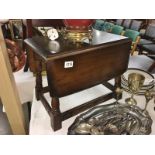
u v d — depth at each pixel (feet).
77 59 2.23
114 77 2.86
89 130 2.27
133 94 3.12
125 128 2.32
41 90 3.05
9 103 2.41
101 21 9.77
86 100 3.06
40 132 2.46
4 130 3.05
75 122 2.40
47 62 2.05
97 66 2.51
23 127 2.71
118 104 2.68
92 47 2.33
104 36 2.92
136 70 3.75
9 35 4.24
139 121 2.43
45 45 2.48
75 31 2.59
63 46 2.44
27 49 3.48
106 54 2.52
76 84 2.40
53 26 4.12
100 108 2.60
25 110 3.84
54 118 2.41
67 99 3.06
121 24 11.76
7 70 2.19
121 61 2.82
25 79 3.65
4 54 2.25
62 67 2.16
